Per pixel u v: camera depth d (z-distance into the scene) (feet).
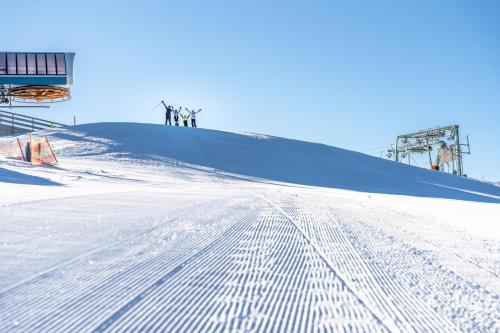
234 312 12.86
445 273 19.63
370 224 36.52
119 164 139.64
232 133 215.51
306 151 194.59
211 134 205.16
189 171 141.38
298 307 13.55
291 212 41.86
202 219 33.24
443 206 70.18
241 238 25.67
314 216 39.55
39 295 14.10
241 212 39.29
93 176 97.35
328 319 12.58
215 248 22.39
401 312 13.62
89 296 14.06
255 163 167.43
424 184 165.27
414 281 17.78
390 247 25.62
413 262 21.67
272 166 165.78
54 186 67.77
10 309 12.75
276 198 60.34
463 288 17.11
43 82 186.91
